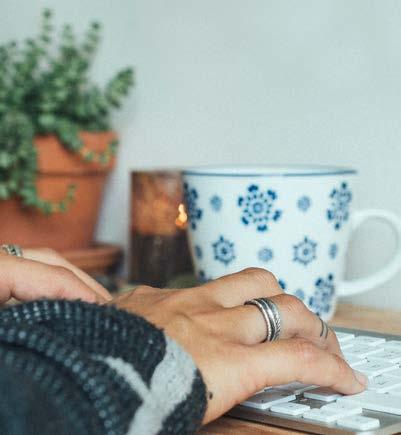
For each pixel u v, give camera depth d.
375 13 1.04
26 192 1.18
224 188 0.90
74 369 0.50
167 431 0.54
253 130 1.16
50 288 0.73
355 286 0.97
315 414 0.60
